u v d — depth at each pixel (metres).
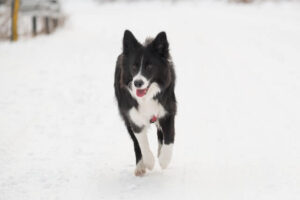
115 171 6.33
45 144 7.75
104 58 15.66
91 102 10.52
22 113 9.69
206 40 18.28
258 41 17.27
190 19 26.86
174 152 6.95
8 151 7.41
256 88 10.73
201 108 9.45
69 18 25.91
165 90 5.80
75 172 6.36
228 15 28.16
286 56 14.16
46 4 20.67
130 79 5.78
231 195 5.10
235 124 8.18
